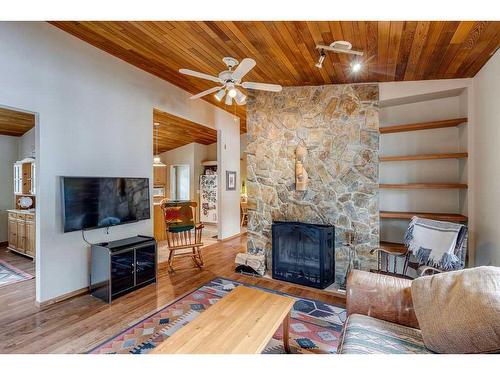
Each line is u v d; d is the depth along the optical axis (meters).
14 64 2.68
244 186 9.04
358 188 3.66
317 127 3.91
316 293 3.33
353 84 3.71
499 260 2.50
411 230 3.03
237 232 6.90
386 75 3.31
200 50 3.09
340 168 3.77
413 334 1.63
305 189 3.93
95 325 2.56
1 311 2.82
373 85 3.62
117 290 3.18
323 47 2.64
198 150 8.88
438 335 1.40
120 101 3.75
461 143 3.38
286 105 4.10
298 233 3.66
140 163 4.05
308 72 3.40
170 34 2.82
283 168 4.13
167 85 4.57
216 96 3.32
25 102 2.76
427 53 2.66
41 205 2.91
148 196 4.11
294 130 4.05
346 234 3.70
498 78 2.50
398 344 1.50
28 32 2.78
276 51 2.87
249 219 4.38
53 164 3.01
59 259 3.07
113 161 3.65
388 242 3.80
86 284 3.32
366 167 3.62
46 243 2.95
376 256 3.56
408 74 3.24
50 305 2.97
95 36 3.13
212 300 3.11
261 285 3.58
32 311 2.82
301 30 2.43
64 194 3.00
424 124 3.38
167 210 4.46
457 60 2.76
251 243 4.35
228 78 2.82
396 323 1.79
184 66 3.72
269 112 4.22
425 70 3.08
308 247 3.58
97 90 3.45
